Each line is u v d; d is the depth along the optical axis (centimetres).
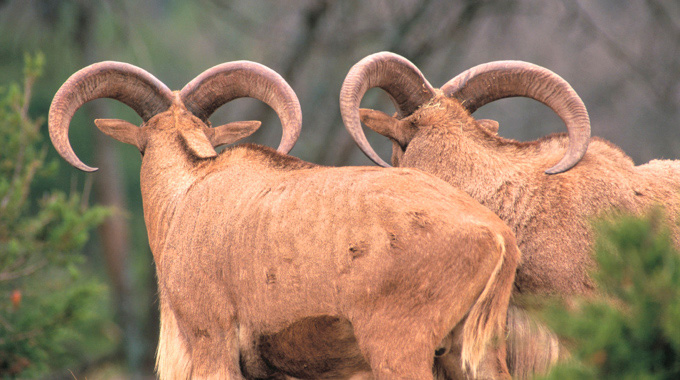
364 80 1714
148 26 7138
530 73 1762
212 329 1570
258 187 1557
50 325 2814
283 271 1443
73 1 6050
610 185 1623
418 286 1333
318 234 1411
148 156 1850
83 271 7938
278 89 1878
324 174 1484
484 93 1861
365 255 1362
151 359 6825
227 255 1538
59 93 1772
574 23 5725
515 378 1577
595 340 966
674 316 920
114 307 7312
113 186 7444
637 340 966
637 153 5991
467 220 1343
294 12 6209
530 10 5788
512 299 1612
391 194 1387
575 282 1566
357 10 5903
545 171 1605
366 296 1359
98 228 7231
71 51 6306
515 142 1773
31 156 3034
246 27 6347
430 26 5831
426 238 1335
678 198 1622
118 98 1895
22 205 2925
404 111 1872
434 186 1415
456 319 1334
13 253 2802
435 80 6028
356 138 1659
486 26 6228
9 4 5906
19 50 6106
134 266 8269
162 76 7444
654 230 995
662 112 5966
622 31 6028
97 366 6200
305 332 1463
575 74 6212
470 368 1413
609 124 6150
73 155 1753
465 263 1323
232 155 1697
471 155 1753
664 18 5606
